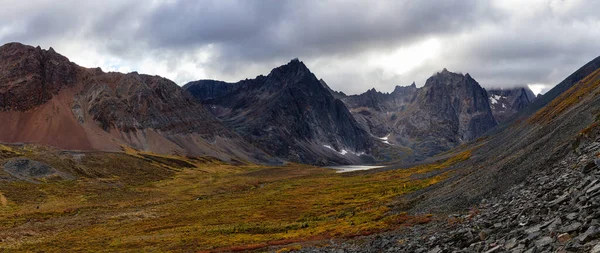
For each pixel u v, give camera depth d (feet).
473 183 201.87
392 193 330.95
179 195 529.04
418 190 296.92
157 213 360.07
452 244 81.92
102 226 301.84
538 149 191.52
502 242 64.18
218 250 165.48
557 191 84.99
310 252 130.31
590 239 44.21
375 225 171.42
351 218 225.56
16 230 285.43
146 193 545.85
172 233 243.19
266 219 284.00
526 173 154.20
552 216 66.44
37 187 522.88
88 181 623.36
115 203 447.01
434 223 139.33
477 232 83.20
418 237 112.47
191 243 197.36
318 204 341.82
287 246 155.84
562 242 49.19
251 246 164.66
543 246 50.96
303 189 493.36
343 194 395.55
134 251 187.52
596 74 525.75
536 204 83.56
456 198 185.26
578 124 189.26
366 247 120.67
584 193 66.49
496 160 269.03
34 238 257.55
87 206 416.46
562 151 146.92
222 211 342.85
